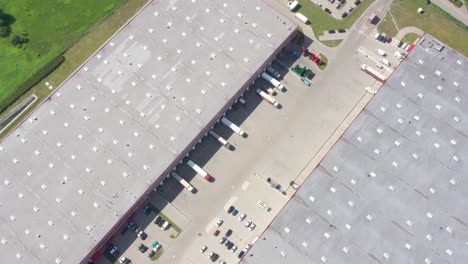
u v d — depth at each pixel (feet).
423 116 455.22
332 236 417.90
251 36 485.97
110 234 431.84
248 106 489.26
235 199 460.55
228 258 443.73
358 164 438.81
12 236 421.59
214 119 463.01
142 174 440.86
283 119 486.38
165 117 458.09
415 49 479.82
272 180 466.29
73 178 439.22
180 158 454.81
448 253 412.16
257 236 448.65
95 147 448.65
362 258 411.75
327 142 479.00
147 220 452.76
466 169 438.81
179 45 482.28
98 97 464.24
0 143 448.65
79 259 415.44
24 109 489.26
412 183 433.48
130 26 488.44
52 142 449.89
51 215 428.15
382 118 453.99
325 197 428.97
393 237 417.49
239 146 476.95
